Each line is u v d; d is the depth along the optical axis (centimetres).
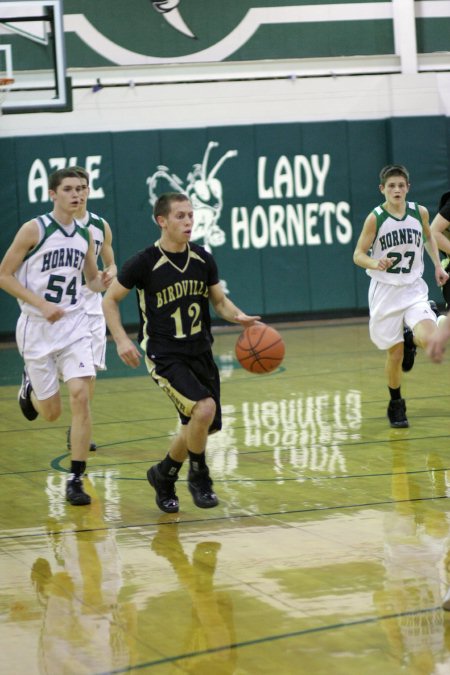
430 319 1360
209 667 609
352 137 3103
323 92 3097
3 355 2589
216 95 3041
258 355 971
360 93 3116
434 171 3127
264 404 1662
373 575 773
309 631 661
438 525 913
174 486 1024
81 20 2953
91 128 2967
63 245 1042
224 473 1165
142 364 2297
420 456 1221
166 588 765
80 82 2956
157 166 2984
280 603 719
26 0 2416
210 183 3023
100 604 734
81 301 1072
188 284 962
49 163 2916
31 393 1105
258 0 3048
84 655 636
